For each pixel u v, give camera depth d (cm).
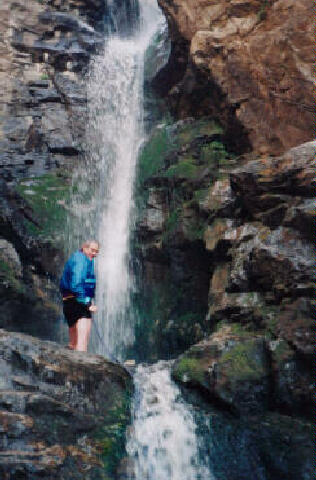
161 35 1497
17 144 1368
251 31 1027
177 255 960
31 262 1155
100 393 536
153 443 535
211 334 723
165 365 693
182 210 981
